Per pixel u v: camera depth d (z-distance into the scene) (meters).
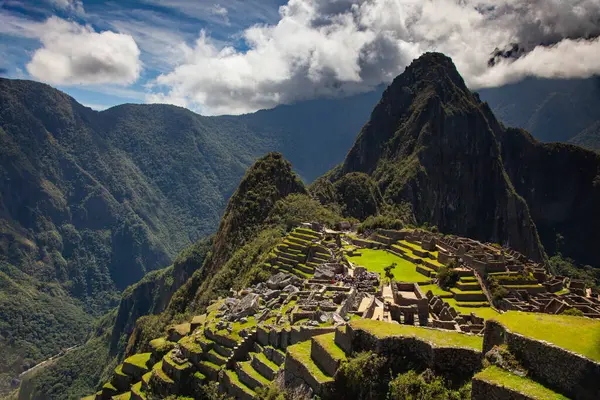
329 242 105.38
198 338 46.44
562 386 16.00
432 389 19.83
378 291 50.69
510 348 17.95
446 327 38.66
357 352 22.97
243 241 157.50
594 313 69.88
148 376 47.12
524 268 94.06
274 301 48.16
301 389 24.67
